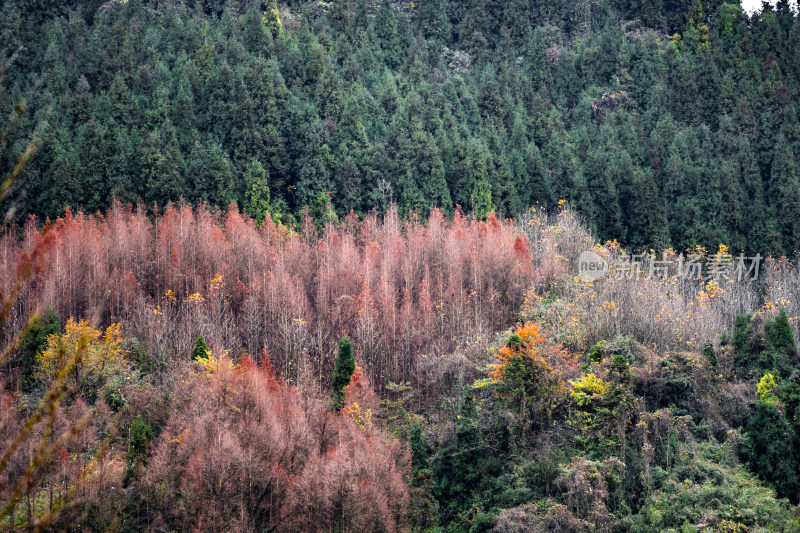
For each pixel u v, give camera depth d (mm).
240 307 63625
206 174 79500
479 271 67000
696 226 85312
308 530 36781
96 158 77500
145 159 78125
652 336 53812
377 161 86188
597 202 88938
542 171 90562
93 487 33062
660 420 42250
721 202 86750
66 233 63312
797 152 95688
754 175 91688
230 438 37844
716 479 39406
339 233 78812
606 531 36438
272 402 43500
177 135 84938
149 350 53438
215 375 44531
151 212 76188
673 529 36000
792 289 69000
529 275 65938
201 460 36844
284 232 76062
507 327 62281
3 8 97188
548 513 37156
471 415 45094
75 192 74688
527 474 41656
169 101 89125
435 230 75500
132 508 36188
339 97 95000
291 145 88438
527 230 79750
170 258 66688
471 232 77875
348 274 66312
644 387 45469
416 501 41750
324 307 63469
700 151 96312
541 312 57969
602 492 38156
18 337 9383
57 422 34250
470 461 43500
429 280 68875
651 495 38312
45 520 10586
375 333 59250
